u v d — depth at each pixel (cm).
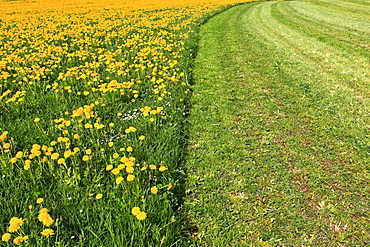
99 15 2045
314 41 1084
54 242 209
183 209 267
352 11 2236
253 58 838
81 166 303
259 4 3353
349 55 831
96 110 457
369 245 223
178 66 714
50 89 554
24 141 360
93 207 248
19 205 248
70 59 738
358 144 362
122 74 626
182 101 504
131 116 431
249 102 518
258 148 368
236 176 314
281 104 504
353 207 262
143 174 293
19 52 817
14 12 2280
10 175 284
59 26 1527
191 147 377
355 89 557
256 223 250
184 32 1227
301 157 344
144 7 2692
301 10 2478
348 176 305
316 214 256
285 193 285
